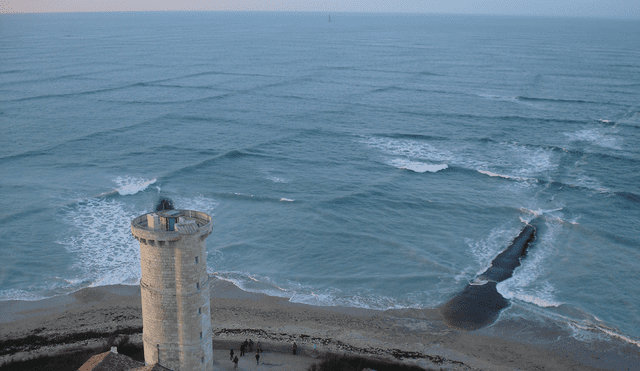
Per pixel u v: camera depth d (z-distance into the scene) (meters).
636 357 43.47
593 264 58.12
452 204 74.50
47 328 45.28
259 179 83.06
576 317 48.81
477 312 49.50
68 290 51.81
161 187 78.38
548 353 43.81
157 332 32.59
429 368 40.94
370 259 59.66
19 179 79.75
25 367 39.12
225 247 61.34
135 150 95.69
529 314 49.16
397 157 95.69
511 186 81.69
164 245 30.52
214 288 53.12
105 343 42.56
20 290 51.53
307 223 68.06
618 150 99.62
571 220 69.06
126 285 53.06
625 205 74.38
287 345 43.28
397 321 48.09
